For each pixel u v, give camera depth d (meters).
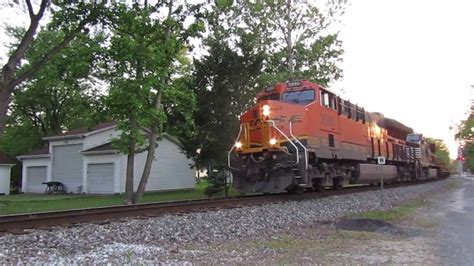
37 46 29.08
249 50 26.66
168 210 12.91
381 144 26.91
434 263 8.02
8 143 46.69
